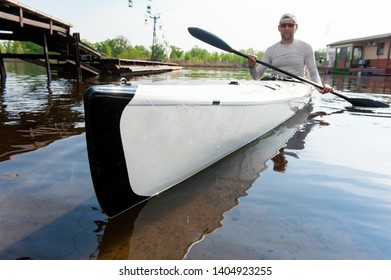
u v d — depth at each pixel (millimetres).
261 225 1445
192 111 1825
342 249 1293
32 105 4391
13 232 1346
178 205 1630
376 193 1801
